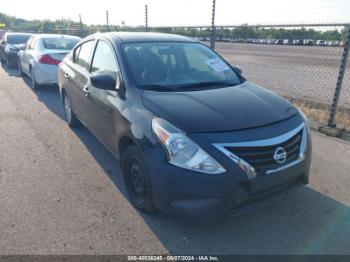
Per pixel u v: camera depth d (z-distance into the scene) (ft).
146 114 9.70
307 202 11.18
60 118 20.88
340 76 18.22
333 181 12.67
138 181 10.36
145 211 10.30
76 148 15.78
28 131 18.25
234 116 9.23
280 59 55.47
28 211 10.48
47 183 12.34
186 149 8.44
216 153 8.32
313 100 25.36
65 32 79.77
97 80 11.34
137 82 11.16
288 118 9.91
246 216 10.37
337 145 16.47
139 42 13.20
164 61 12.51
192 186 8.45
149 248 8.90
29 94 28.04
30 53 29.78
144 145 9.31
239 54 60.64
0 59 52.49
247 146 8.48
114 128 11.59
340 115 20.86
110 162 14.21
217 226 9.86
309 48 61.77
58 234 9.37
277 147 8.86
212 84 11.94
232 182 8.32
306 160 9.84
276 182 8.93
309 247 8.98
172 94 10.57
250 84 12.66
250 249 8.91
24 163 14.07
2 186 12.05
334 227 9.83
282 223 10.02
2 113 21.81
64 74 18.19
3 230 9.52
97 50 14.46
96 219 10.11
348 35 17.78
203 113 9.25
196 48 14.16
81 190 11.87
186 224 9.92
